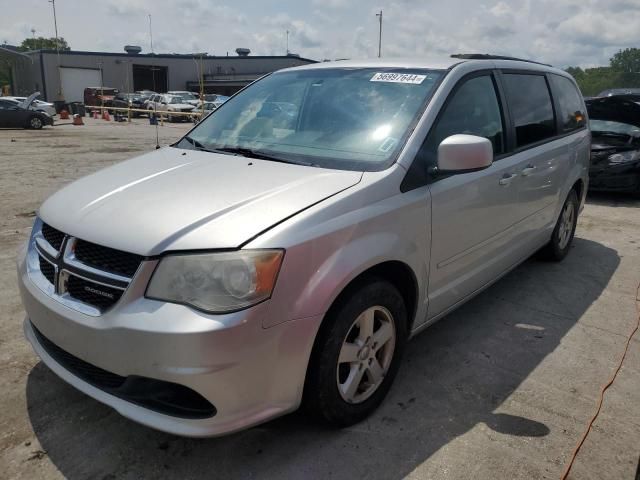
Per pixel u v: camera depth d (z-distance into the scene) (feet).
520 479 7.96
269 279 7.17
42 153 44.55
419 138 9.71
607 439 8.89
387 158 9.41
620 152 26.94
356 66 12.07
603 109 29.32
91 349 7.53
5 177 31.63
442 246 10.21
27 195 26.25
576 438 8.89
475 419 9.33
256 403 7.42
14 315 12.64
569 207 17.22
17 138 59.67
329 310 8.07
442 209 9.97
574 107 17.22
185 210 7.85
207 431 7.17
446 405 9.71
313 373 8.04
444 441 8.73
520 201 13.07
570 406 9.78
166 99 113.60
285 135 10.84
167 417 7.30
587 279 16.26
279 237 7.36
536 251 15.83
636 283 16.03
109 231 7.71
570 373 10.92
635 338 12.51
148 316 7.04
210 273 7.05
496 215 11.96
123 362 7.24
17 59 181.68
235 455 8.30
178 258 7.16
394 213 8.87
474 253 11.45
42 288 8.37
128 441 8.54
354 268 8.01
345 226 8.07
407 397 9.92
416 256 9.46
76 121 85.71
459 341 12.16
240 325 6.97
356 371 8.74
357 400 8.92
